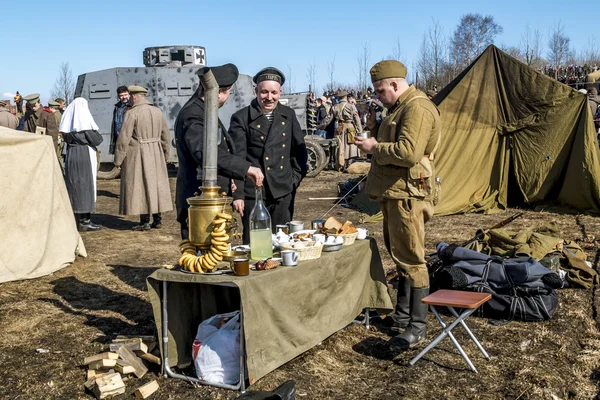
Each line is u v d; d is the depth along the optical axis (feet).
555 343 13.96
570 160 31.09
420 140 12.57
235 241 25.44
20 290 18.51
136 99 27.14
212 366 11.83
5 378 12.44
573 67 99.81
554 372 12.39
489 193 32.83
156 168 27.40
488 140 32.83
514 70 32.37
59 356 13.50
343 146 51.85
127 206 27.43
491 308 15.62
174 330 12.31
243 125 15.29
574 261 18.54
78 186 27.14
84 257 22.54
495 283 15.76
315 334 12.86
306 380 12.07
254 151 15.35
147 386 11.49
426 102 13.00
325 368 12.70
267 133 15.31
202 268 11.50
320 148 47.98
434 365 12.85
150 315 16.16
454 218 30.66
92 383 11.85
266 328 11.44
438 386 11.87
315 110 63.87
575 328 14.92
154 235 27.25
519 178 32.45
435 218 30.83
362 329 15.03
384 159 12.87
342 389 11.78
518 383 11.91
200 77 11.69
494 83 32.83
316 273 12.78
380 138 13.47
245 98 46.75
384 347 13.91
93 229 28.37
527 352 13.46
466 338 14.32
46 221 20.59
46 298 17.74
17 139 19.74
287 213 16.01
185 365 12.50
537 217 30.09
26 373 12.64
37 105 36.81
